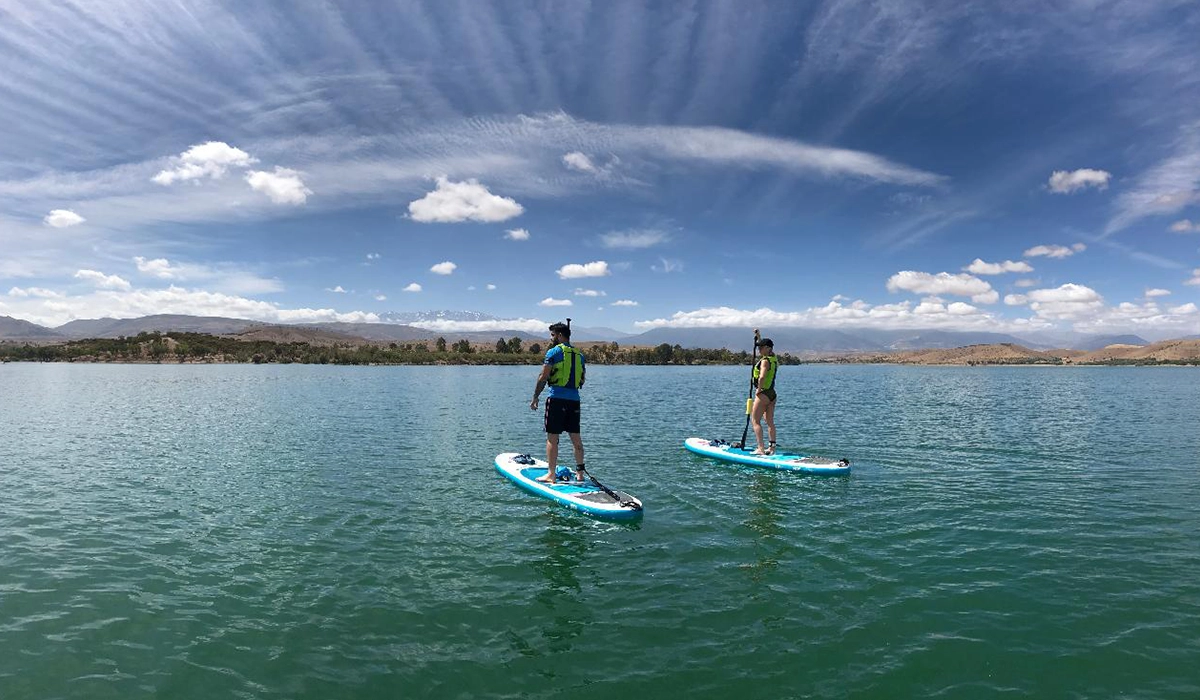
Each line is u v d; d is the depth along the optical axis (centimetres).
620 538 1116
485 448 2127
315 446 2162
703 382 8150
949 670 660
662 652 696
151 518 1230
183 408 3656
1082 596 856
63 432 2541
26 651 686
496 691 614
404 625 761
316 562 984
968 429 2775
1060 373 15388
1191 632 747
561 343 1451
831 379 10419
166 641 715
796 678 642
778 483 1573
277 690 613
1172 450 2156
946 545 1079
